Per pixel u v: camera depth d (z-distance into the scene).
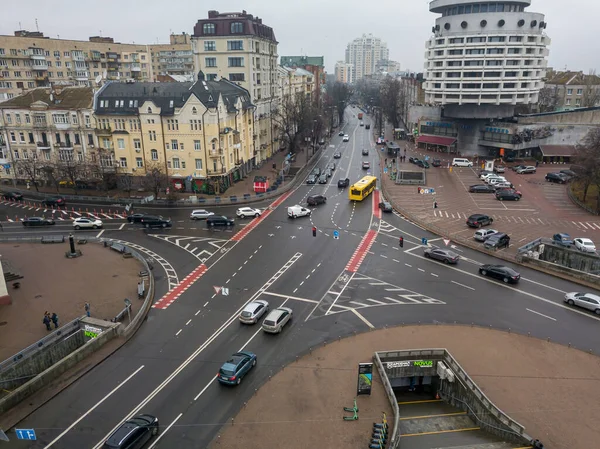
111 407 34.50
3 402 33.88
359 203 92.44
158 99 93.81
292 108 140.38
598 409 34.75
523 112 157.88
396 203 91.19
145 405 34.69
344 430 31.80
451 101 131.00
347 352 41.03
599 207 82.56
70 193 96.50
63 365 38.41
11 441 31.23
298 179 113.38
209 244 68.69
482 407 35.12
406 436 34.47
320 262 61.78
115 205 90.12
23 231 75.19
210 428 32.34
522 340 43.28
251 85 119.81
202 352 41.44
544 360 40.31
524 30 121.44
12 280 55.25
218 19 117.88
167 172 95.88
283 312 45.53
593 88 163.62
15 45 136.88
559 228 75.31
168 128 93.12
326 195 98.69
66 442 31.20
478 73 125.81
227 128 95.62
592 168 84.06
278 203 92.00
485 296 52.12
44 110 97.81
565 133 129.12
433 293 52.78
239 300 51.09
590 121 132.00
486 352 41.38
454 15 125.44
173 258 63.28
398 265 60.88
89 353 40.84
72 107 97.19
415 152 148.88
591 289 53.88
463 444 33.06
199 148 93.12
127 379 37.75
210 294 52.47
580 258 61.78
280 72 157.25
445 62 129.25
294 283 55.34
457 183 107.75
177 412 33.91
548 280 56.50
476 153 138.88
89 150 98.31
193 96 90.06
